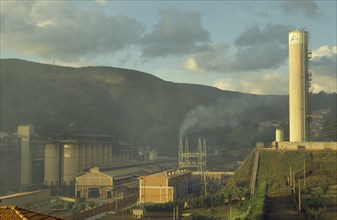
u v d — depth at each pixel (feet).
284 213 318.65
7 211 99.45
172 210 405.59
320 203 345.31
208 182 627.87
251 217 285.23
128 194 623.77
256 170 487.20
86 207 505.25
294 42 547.08
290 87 551.18
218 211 397.60
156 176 516.32
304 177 428.15
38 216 100.48
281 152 509.76
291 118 549.95
